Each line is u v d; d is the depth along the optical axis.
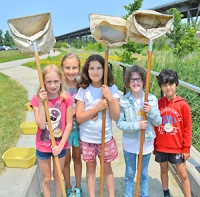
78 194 2.76
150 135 2.42
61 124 2.31
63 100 2.31
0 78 11.18
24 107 5.88
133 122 2.33
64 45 51.34
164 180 2.64
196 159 3.04
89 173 2.55
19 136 4.03
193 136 4.14
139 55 10.16
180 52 11.33
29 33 2.06
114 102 2.25
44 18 2.04
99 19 2.01
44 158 2.34
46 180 2.45
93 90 2.38
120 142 4.16
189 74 5.90
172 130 2.43
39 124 2.24
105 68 2.14
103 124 2.24
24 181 2.71
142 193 2.56
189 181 2.80
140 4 8.12
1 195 2.51
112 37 2.04
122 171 3.32
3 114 5.32
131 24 1.97
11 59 26.00
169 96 2.47
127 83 2.40
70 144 2.61
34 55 2.07
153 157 3.61
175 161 2.47
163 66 6.66
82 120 2.38
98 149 2.47
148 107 2.16
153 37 1.97
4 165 3.03
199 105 4.62
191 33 11.96
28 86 8.86
